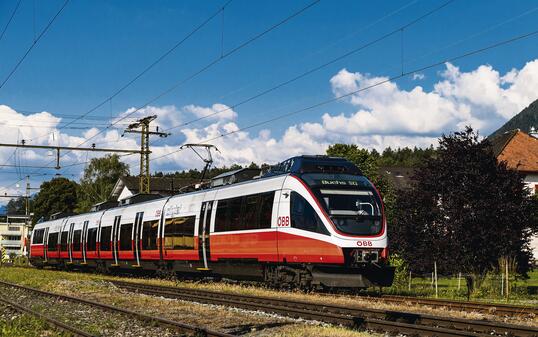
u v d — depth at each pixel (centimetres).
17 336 1273
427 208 2488
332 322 1381
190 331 1241
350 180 2053
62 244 4509
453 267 2400
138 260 3244
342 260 1906
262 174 2394
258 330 1297
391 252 2631
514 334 1158
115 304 1873
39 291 2256
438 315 1491
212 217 2516
